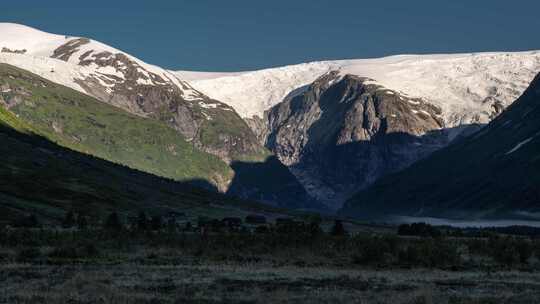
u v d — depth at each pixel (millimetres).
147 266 84125
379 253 100312
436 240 146000
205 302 56156
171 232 139875
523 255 107625
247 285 67625
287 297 59719
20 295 56750
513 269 96750
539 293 66750
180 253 103812
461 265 99750
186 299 57250
